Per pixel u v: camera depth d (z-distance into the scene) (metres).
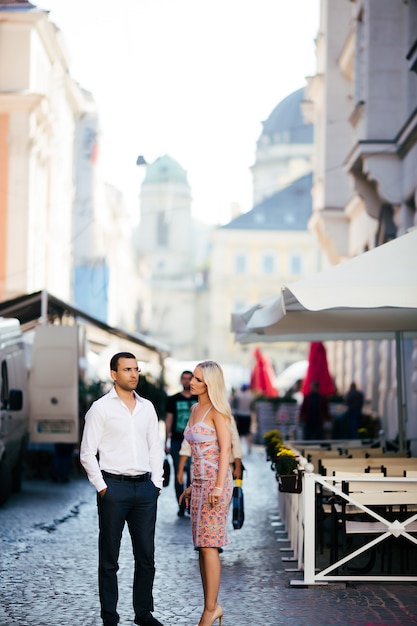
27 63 34.84
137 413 7.76
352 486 9.72
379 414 27.86
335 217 32.53
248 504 16.52
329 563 10.85
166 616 8.26
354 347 33.38
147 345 28.67
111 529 7.60
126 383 7.72
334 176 32.53
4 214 34.44
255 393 35.84
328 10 32.53
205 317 132.38
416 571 10.34
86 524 13.80
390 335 16.91
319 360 28.92
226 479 7.75
